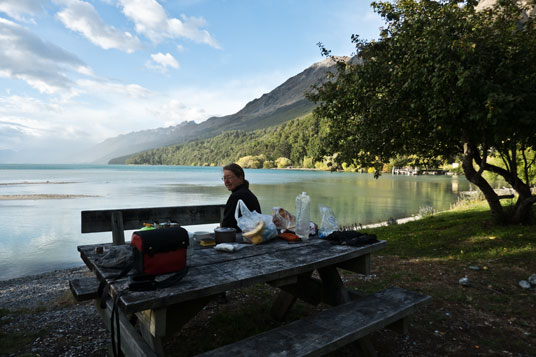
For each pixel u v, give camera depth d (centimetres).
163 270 185
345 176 8512
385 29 780
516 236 689
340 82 856
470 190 3631
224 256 240
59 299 497
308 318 227
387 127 754
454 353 277
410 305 249
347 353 277
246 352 179
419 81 612
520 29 691
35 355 285
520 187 806
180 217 466
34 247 1116
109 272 198
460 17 623
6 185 4384
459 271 506
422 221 1162
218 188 3988
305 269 224
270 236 286
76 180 5753
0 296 564
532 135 686
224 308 377
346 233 292
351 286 456
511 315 349
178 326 212
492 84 550
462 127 652
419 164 1010
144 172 10725
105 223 411
